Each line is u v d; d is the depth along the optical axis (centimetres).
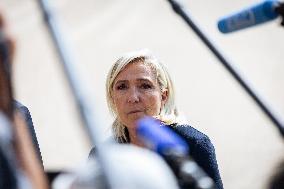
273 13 249
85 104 202
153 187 204
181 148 225
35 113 2000
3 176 213
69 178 231
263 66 2194
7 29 223
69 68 207
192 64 2222
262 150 1706
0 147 214
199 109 1988
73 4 2612
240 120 1891
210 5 2453
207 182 221
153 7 2559
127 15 2547
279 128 243
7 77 222
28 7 2484
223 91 2052
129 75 535
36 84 2133
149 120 235
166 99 549
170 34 2400
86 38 2428
